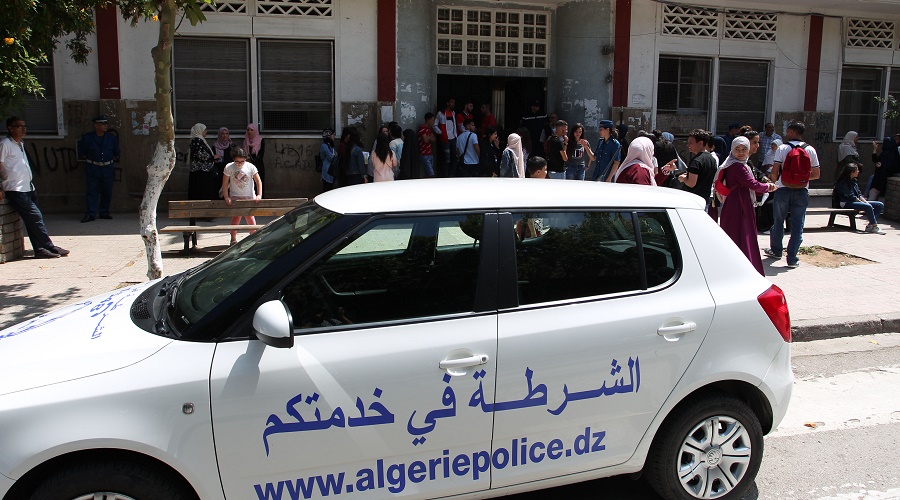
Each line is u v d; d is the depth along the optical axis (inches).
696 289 136.3
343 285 120.8
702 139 319.0
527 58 583.5
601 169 441.7
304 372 112.1
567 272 130.0
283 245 129.3
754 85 612.7
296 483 113.2
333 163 492.4
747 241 289.6
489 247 126.1
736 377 136.3
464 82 593.3
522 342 122.2
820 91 625.3
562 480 129.0
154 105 488.1
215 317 114.6
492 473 123.3
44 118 479.5
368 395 114.6
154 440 105.5
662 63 585.3
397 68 521.3
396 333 118.3
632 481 155.3
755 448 140.6
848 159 502.0
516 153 355.9
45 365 110.1
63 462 105.8
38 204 482.6
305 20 501.7
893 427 185.9
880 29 635.5
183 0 224.8
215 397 108.3
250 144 488.4
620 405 129.0
